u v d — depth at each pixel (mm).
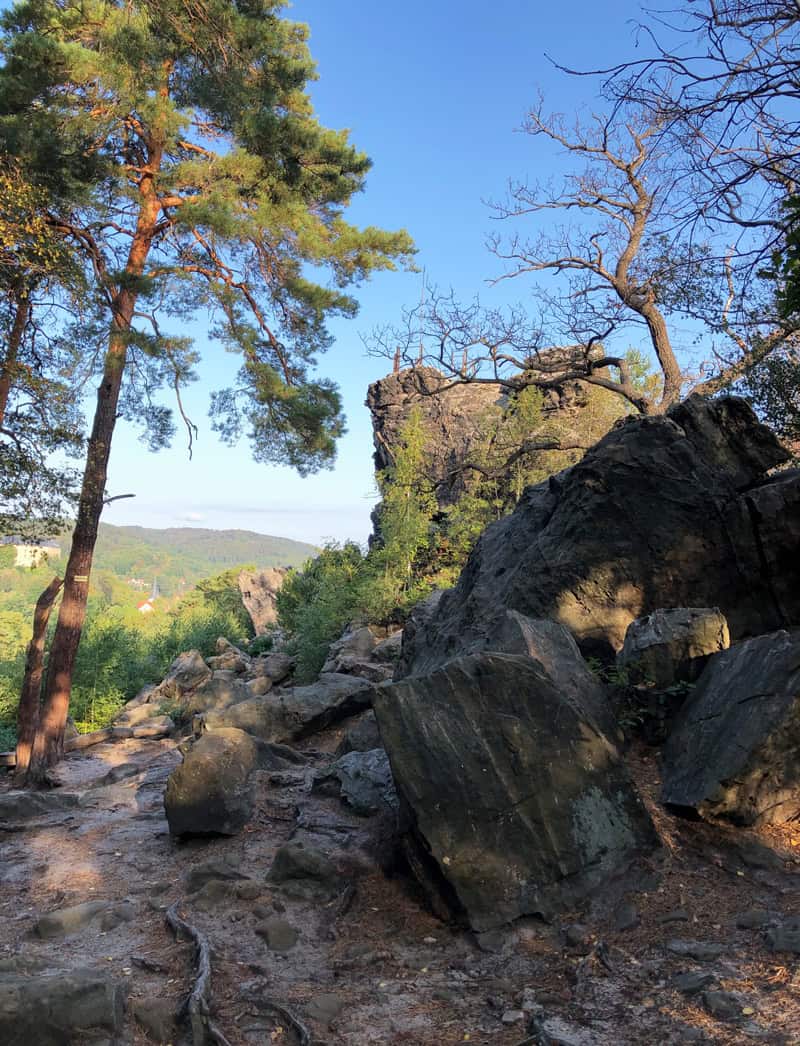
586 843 5230
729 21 6188
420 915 5395
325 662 17281
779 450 8133
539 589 8461
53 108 14172
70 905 6379
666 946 4543
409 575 19734
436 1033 4039
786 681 5754
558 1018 4039
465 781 5379
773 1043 3531
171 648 27359
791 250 5859
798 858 5227
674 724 6586
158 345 14484
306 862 6148
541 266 21016
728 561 7824
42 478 13227
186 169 14758
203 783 7434
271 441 17797
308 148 16219
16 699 20672
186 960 4992
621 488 8258
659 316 18625
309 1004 4359
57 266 12570
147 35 14078
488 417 25609
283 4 16672
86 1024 3961
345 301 16797
